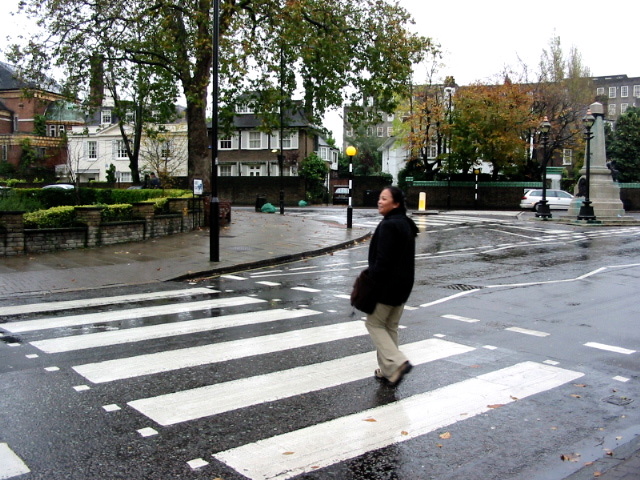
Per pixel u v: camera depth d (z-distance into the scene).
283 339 7.21
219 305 9.30
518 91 41.53
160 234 18.31
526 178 44.94
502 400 5.24
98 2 21.58
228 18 20.41
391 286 5.43
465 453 4.19
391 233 5.40
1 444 4.22
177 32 21.72
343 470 3.91
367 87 24.50
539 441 4.40
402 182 50.03
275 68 21.91
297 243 17.66
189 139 23.02
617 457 4.12
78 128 60.62
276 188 49.47
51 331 7.50
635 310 9.22
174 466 3.93
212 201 13.59
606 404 5.18
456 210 41.03
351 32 24.08
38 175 55.81
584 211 27.58
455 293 10.62
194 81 22.64
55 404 5.00
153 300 9.67
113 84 31.39
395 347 5.57
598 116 30.45
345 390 5.44
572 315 8.83
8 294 9.95
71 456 4.05
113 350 6.66
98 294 10.16
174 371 5.93
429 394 5.36
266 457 4.08
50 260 13.43
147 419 4.71
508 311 9.09
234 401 5.12
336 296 10.17
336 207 44.69
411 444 4.32
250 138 55.53
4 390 5.32
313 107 25.50
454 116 43.19
